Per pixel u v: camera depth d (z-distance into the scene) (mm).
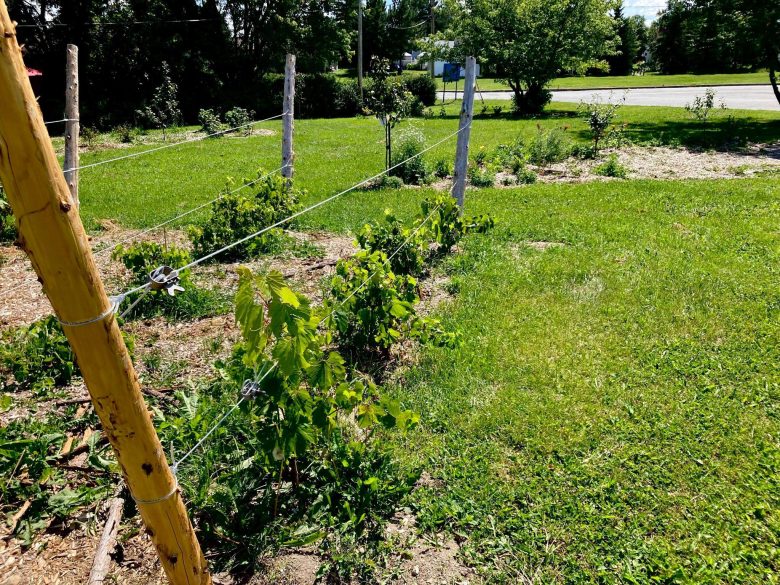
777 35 17125
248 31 36750
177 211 9594
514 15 26359
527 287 5914
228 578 2643
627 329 4977
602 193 10055
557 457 3461
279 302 2203
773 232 7352
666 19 20812
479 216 7223
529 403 3957
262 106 34375
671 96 31188
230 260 6891
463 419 3793
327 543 2801
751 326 4902
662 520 2971
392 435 3643
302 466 3146
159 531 1954
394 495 3080
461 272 6375
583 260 6637
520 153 14117
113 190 11500
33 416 3809
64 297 1497
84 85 31125
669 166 12820
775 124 18000
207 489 2873
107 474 3244
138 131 22672
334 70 64438
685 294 5582
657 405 3916
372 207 9438
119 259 6926
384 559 2742
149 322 5250
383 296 4352
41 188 1373
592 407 3893
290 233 8008
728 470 3297
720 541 2830
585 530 2924
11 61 1266
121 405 1677
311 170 13359
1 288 6078
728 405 3879
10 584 2586
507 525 2957
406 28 59156
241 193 9234
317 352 2561
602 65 27953
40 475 3135
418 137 13086
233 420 3398
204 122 23703
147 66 32406
